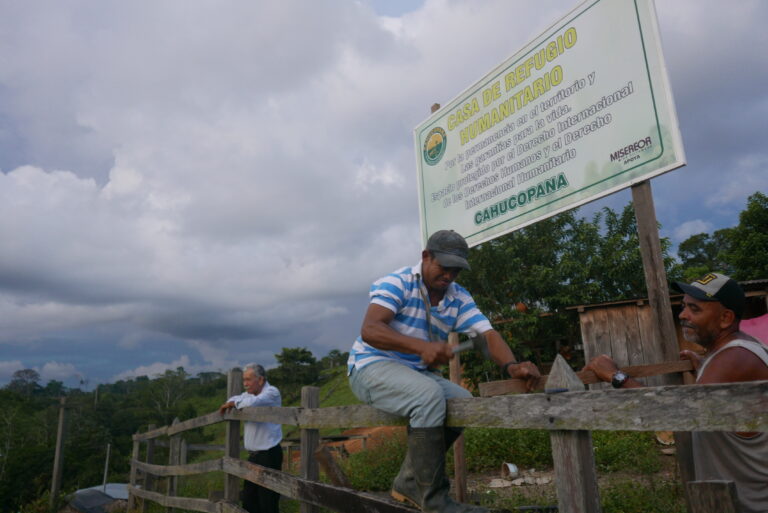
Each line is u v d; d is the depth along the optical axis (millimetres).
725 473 1936
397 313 2396
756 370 1881
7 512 33250
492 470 6820
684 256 44750
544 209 4605
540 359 16156
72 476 38469
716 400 1407
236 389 5480
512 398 2047
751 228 20891
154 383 102438
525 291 16391
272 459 5312
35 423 64750
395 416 2570
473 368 14344
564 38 4504
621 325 9984
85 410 69188
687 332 2164
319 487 3264
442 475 2256
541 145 4684
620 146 3971
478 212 5383
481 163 5371
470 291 16812
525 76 4891
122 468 42469
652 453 6133
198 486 9469
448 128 5871
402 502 2566
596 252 18078
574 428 1789
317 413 3393
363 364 2469
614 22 4082
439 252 2316
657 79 3742
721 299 2041
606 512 4258
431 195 6066
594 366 2531
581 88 4309
